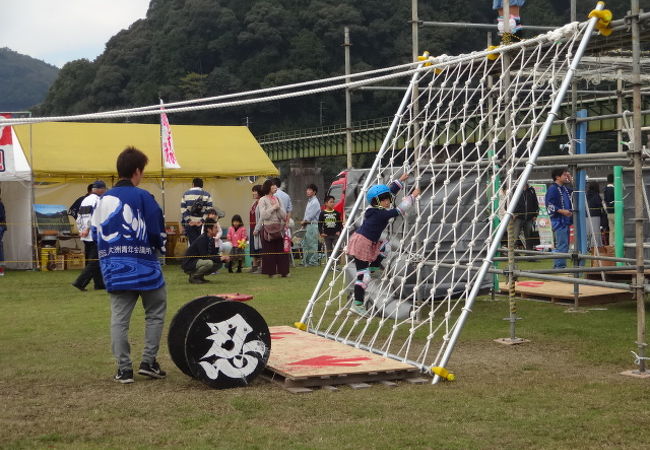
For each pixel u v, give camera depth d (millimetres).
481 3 68938
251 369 6176
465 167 10477
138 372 6492
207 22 95812
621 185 11070
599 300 10742
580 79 11406
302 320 8453
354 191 11680
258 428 4883
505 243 11922
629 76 11477
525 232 19703
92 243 13602
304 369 6203
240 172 20422
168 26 98625
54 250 18234
